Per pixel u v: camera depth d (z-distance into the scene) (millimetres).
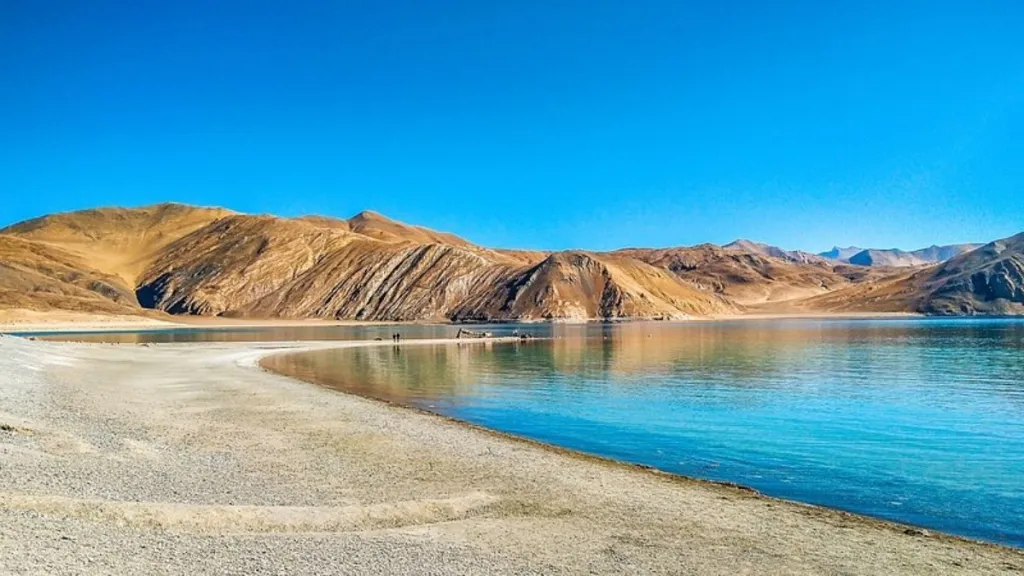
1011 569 12648
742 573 11984
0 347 49094
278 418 27703
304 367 57156
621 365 59500
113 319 148875
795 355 70750
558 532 14039
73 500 12641
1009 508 17312
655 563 12320
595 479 18922
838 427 28922
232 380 41812
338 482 17594
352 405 31859
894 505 17578
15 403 25094
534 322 190000
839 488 19172
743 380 47375
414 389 41938
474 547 12695
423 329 150875
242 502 14984
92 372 44094
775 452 23953
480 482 18188
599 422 30047
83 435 20984
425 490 17156
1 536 10305
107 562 10000
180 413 28219
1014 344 86188
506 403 35875
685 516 15578
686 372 53188
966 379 47938
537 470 19781
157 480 16328
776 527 14906
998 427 29047
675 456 23281
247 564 10688
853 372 52938
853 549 13531
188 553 10938
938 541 14289
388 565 11289
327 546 12094
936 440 26234
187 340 99438
